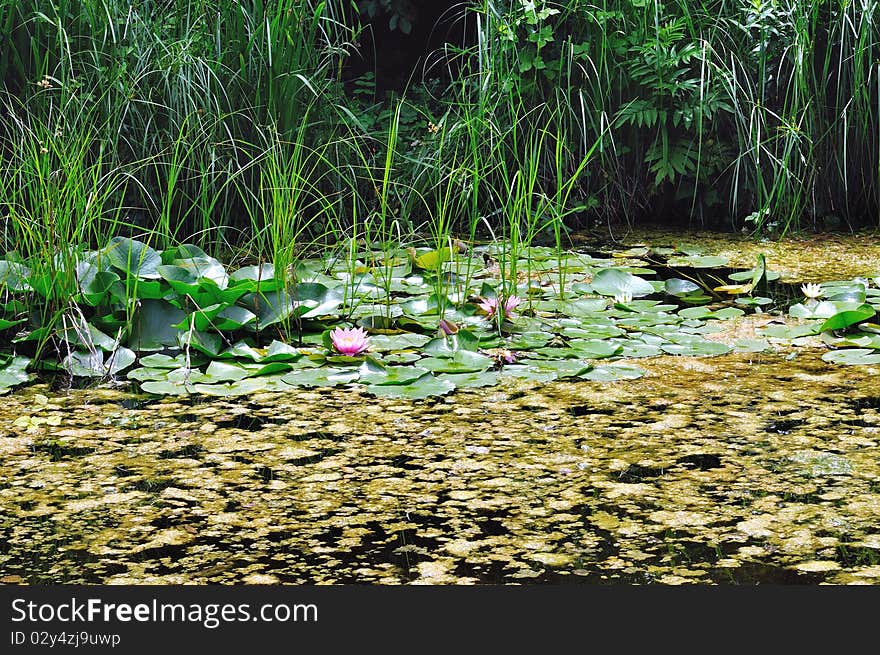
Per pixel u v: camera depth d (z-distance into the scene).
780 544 2.56
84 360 4.00
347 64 9.39
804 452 3.12
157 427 3.35
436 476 2.97
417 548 2.55
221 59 6.29
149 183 6.09
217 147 6.12
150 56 6.27
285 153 6.25
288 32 6.34
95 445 3.20
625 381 3.82
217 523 2.69
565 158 7.04
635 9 7.12
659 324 4.59
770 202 6.91
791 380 3.81
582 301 4.92
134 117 6.14
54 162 5.46
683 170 6.90
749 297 5.10
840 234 6.75
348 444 3.21
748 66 7.15
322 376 3.83
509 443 3.22
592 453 3.13
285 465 3.05
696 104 6.98
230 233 6.26
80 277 4.34
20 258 4.52
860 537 2.59
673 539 2.59
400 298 4.91
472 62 8.35
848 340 4.28
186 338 4.07
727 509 2.75
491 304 4.52
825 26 7.18
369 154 7.12
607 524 2.67
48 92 5.95
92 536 2.62
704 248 6.33
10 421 3.41
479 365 3.97
